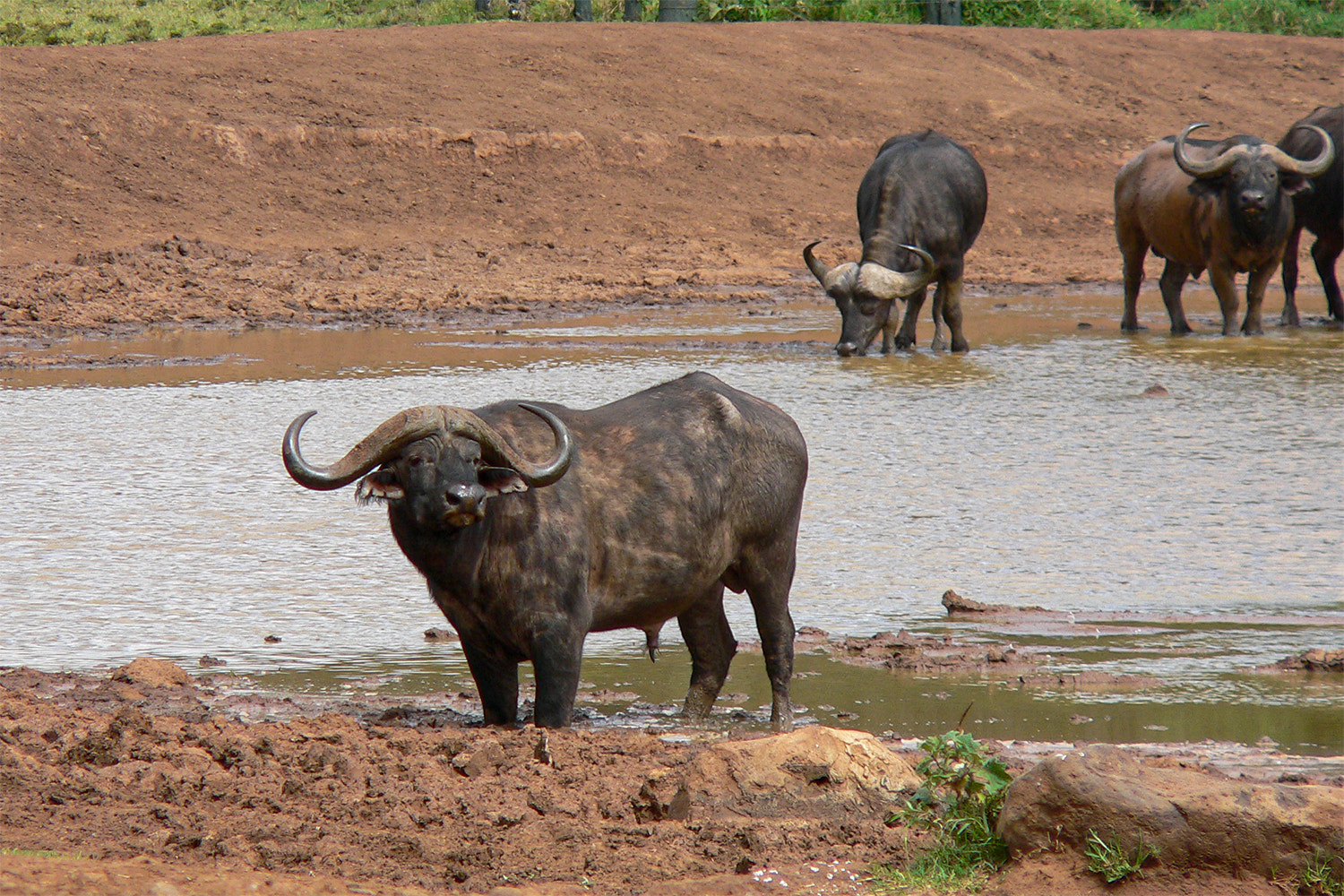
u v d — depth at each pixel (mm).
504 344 81750
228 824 21016
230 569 39562
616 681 32719
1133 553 41375
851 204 134375
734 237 124812
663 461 28641
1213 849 19688
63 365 73250
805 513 45594
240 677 31594
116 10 164500
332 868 19734
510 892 19047
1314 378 70062
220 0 172625
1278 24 196000
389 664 32875
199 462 51656
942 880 20141
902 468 51531
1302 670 32250
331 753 23719
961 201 82750
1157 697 30578
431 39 146250
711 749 23234
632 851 20891
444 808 22172
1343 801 19797
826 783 22906
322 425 57812
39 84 122875
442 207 122938
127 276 97125
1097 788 20094
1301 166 84438
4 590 37406
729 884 19656
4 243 103250
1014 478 50094
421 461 25750
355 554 41250
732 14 176625
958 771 22266
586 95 142375
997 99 156375
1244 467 51531
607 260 115812
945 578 39312
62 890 17328
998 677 31938
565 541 27500
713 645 30547
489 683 28672
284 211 117562
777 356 78625
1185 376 71062
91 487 48188
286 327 88875
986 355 79938
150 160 118188
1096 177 149500
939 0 180875
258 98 129500
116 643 33656
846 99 151000
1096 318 97250
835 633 35125
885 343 80938
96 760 23422
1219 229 85000
